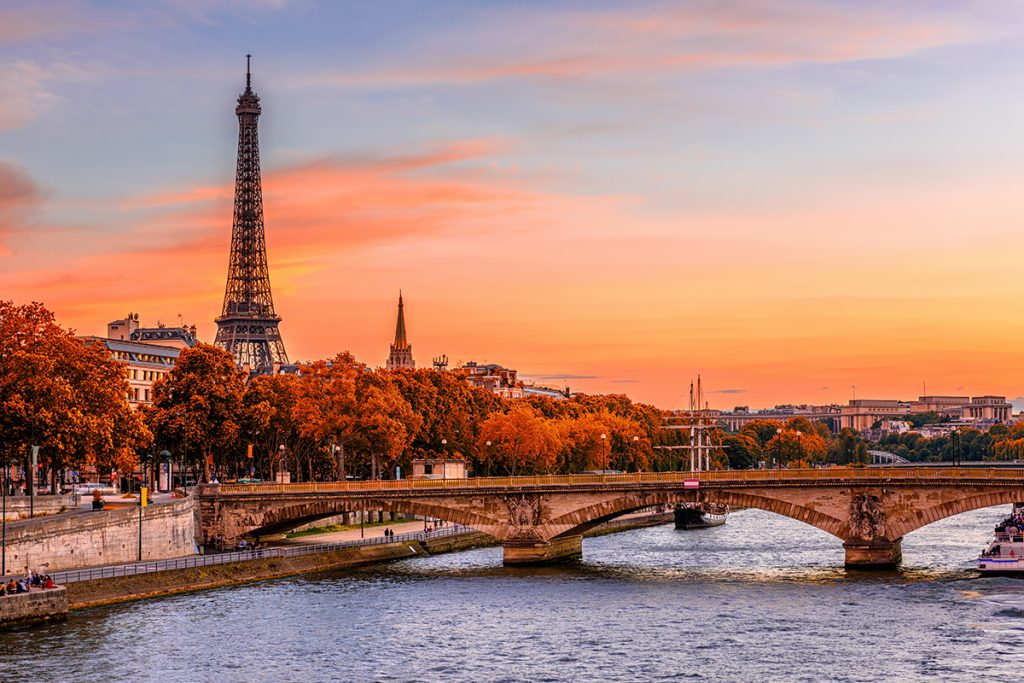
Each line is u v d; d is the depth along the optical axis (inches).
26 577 6343.5
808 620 6166.3
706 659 5413.4
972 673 5128.0
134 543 7652.6
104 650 5575.8
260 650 5625.0
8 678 5098.4
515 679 5142.7
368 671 5280.5
